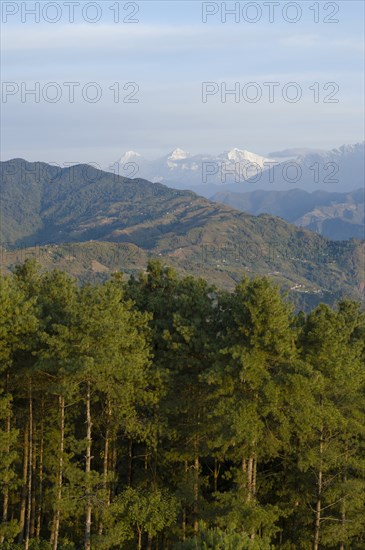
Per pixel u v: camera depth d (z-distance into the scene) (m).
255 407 28.92
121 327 28.42
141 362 29.08
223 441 28.88
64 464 30.78
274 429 30.52
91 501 28.75
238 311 30.75
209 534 23.97
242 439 28.34
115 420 31.03
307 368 28.61
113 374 28.64
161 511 31.81
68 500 28.23
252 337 29.00
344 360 30.48
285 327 29.58
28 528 31.36
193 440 32.94
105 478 28.95
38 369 27.73
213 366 29.19
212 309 33.34
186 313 33.31
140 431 30.66
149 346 33.06
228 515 28.86
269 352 29.75
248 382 29.56
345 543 33.47
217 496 30.03
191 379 31.50
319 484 31.52
